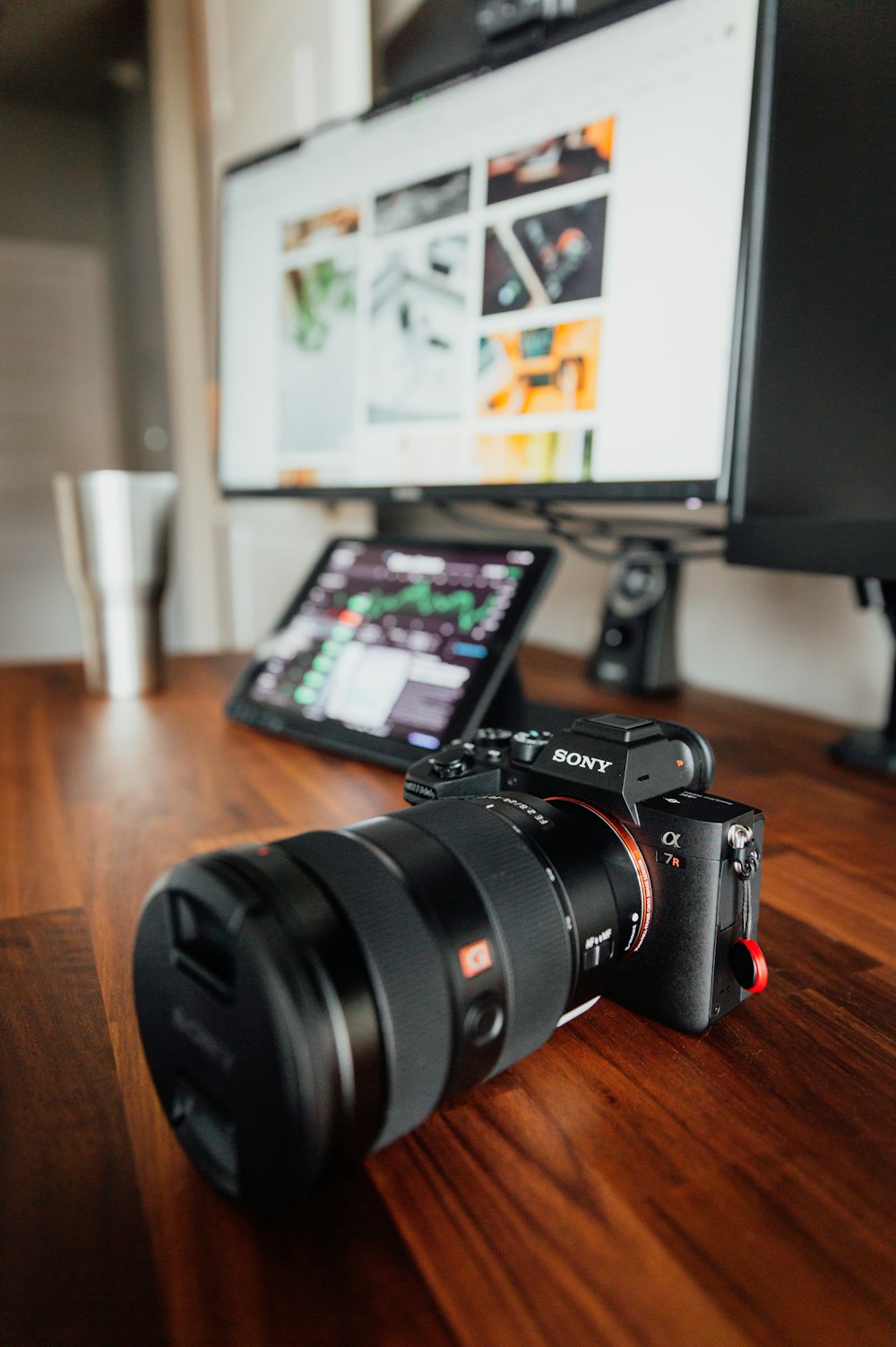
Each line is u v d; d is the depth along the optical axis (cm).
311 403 84
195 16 150
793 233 52
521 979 27
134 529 78
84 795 55
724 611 85
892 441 48
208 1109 24
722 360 54
